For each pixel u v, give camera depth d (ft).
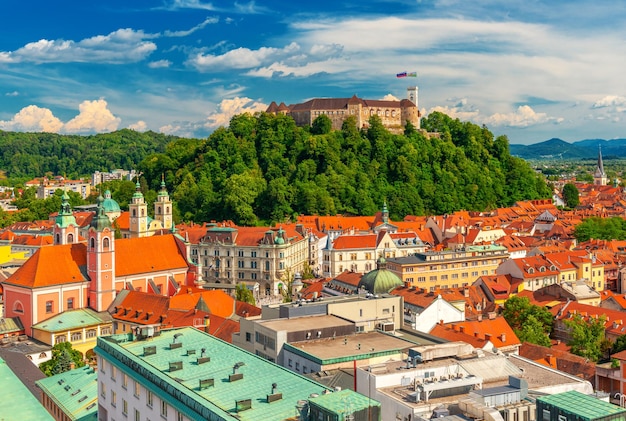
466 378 292.20
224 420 250.57
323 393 265.95
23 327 636.89
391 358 349.20
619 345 561.84
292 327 382.42
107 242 655.76
